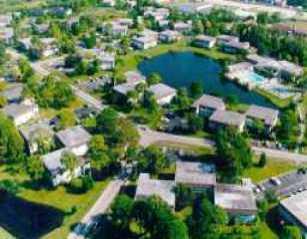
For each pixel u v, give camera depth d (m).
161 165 153.00
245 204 132.62
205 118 194.50
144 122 190.62
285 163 161.75
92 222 131.62
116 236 126.31
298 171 156.62
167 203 129.00
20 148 160.62
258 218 132.38
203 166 151.12
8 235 129.00
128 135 160.38
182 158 164.12
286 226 125.62
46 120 190.62
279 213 136.12
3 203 142.25
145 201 125.19
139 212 123.38
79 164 152.12
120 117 176.00
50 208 139.12
